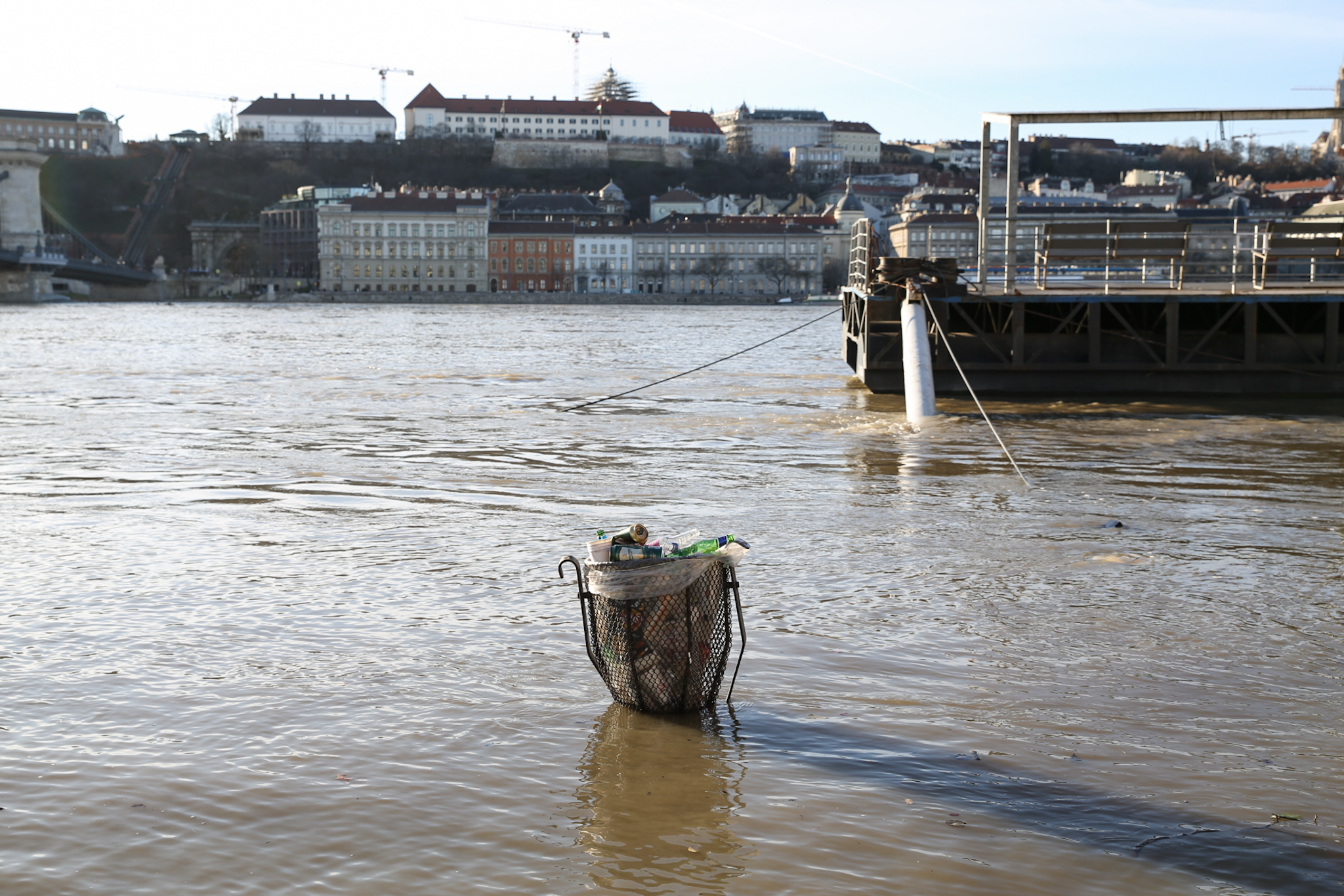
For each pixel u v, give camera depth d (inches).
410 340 3075.8
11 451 956.6
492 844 277.7
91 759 324.2
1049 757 326.6
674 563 351.3
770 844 277.9
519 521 665.6
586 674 395.2
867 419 1163.3
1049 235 1362.0
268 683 383.9
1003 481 797.9
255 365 2058.3
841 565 550.3
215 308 7170.3
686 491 765.3
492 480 813.9
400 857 272.2
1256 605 479.5
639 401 1373.0
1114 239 1360.7
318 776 313.7
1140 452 935.0
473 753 328.8
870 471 848.3
